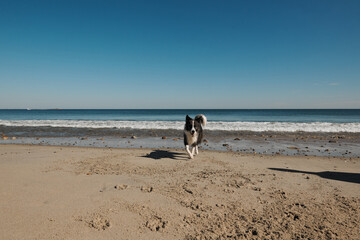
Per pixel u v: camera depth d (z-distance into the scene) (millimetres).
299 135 12469
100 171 5102
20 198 3387
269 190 3998
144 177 4723
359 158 6902
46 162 5820
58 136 12078
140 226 2709
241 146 9094
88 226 2670
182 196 3682
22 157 6469
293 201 3510
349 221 2842
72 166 5473
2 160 6020
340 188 4117
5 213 2902
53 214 2926
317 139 11031
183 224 2773
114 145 9281
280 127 16062
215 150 8211
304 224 2770
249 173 5105
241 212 3119
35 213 2932
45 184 4055
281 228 2678
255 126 16812
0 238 2357
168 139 11000
